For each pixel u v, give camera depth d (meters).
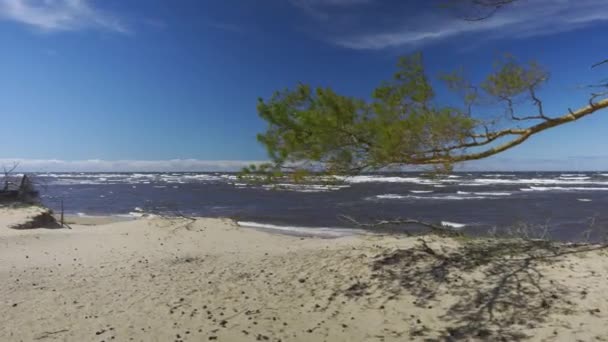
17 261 10.52
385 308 6.23
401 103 4.86
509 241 8.97
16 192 26.00
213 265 10.03
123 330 5.86
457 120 4.58
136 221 17.42
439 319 5.70
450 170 5.07
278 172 5.03
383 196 42.12
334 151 4.86
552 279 6.48
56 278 8.86
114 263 10.55
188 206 34.53
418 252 8.65
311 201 37.84
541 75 4.70
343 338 5.41
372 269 7.98
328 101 4.75
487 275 6.95
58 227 19.75
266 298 7.08
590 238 16.05
